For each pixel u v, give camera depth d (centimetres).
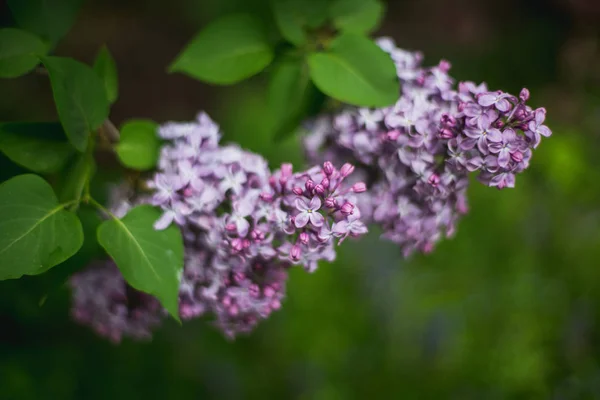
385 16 188
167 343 101
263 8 149
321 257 62
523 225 117
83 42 178
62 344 95
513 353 106
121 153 65
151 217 62
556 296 112
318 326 109
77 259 63
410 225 64
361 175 66
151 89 174
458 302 111
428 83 63
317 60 63
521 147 60
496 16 182
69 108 61
